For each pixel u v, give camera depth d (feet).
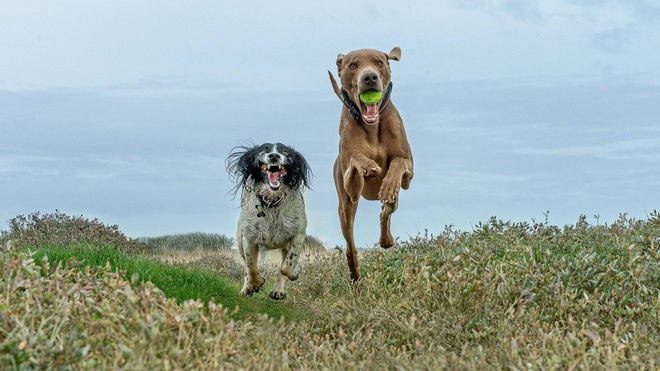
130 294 13.10
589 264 21.33
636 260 21.47
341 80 24.61
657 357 14.33
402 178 24.03
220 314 13.67
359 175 23.48
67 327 13.10
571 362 13.32
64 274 15.76
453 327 18.24
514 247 25.08
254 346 14.58
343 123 24.61
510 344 14.37
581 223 30.60
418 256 25.45
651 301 19.07
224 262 45.29
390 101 24.50
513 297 19.89
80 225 43.06
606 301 19.11
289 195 27.17
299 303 27.02
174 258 50.29
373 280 23.86
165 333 12.67
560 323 18.49
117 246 42.11
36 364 11.27
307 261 34.73
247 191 27.53
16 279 13.96
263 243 27.76
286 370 13.03
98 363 11.82
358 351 15.79
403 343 18.10
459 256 21.76
